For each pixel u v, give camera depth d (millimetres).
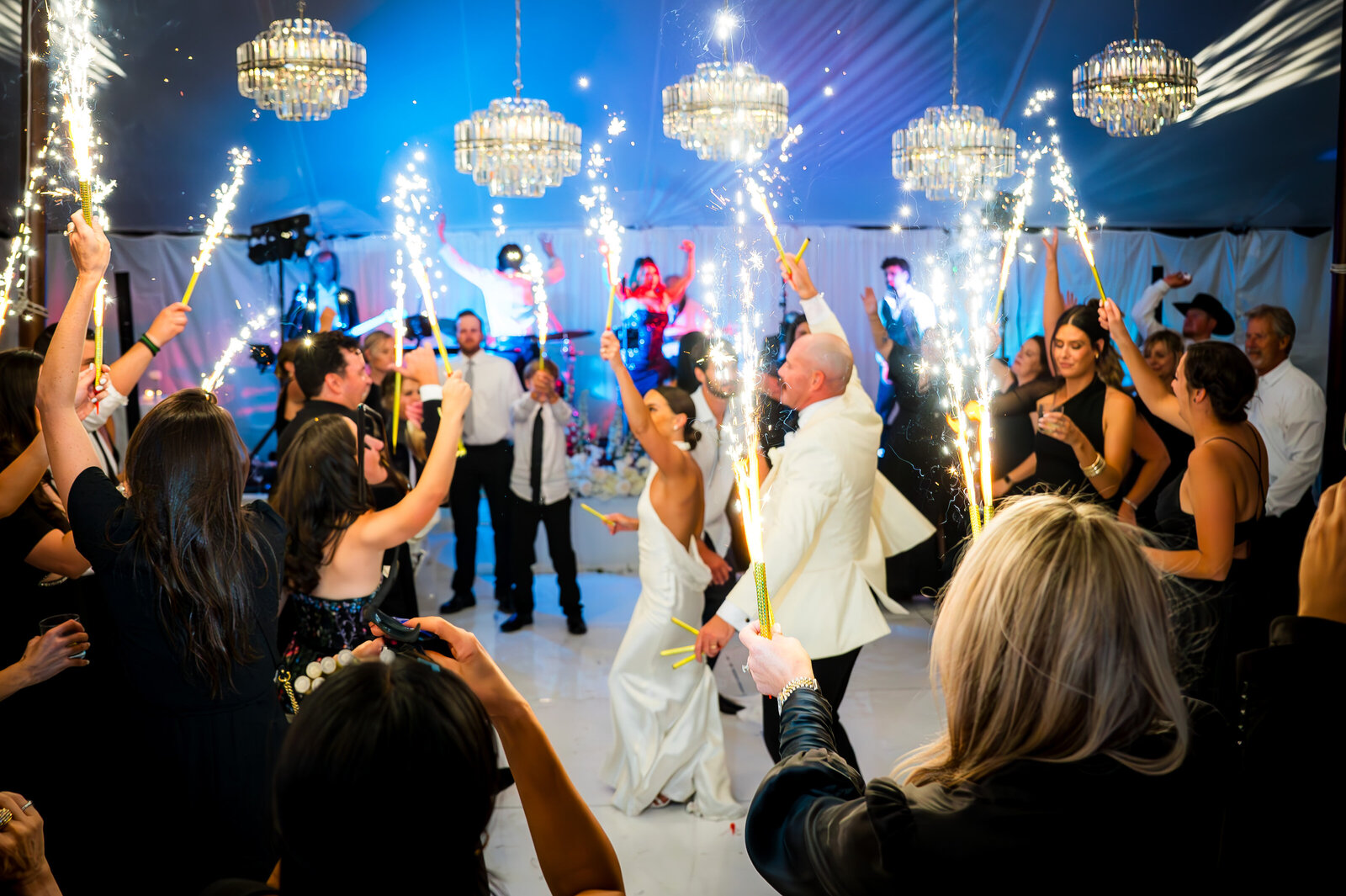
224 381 8719
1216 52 5512
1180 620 2633
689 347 5090
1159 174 7410
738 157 4402
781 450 3205
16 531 2275
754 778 3832
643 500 3678
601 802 3643
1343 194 3988
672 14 5203
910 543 3562
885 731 4230
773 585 3045
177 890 1874
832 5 5012
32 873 1271
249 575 1943
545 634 5781
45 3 3711
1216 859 1052
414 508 2336
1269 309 4688
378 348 5418
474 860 863
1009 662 1054
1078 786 1018
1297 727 1306
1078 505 1132
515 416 5844
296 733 832
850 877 1084
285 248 7934
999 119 6293
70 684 2395
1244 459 2814
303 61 3811
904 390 6355
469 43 5500
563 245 8969
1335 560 1333
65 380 1918
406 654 1143
